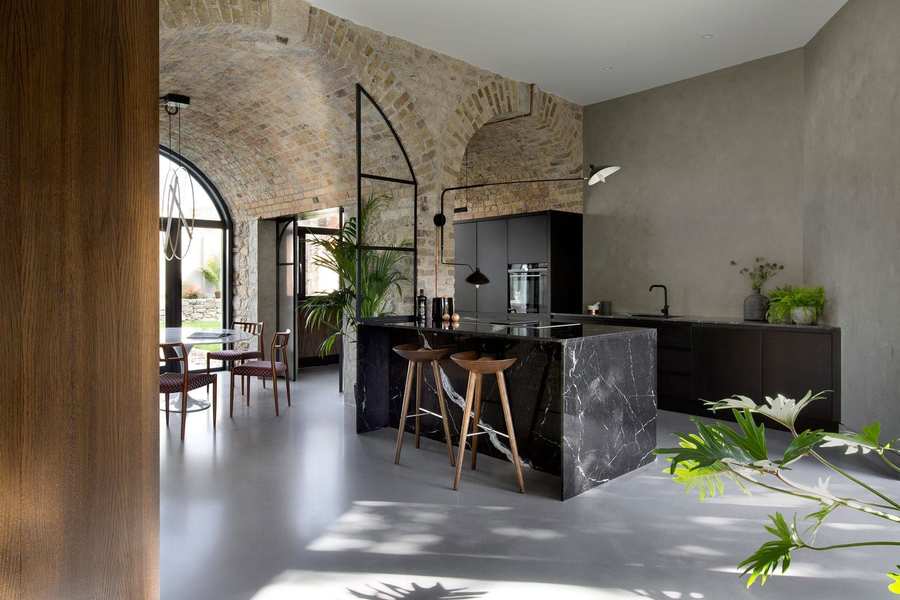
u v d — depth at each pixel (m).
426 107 5.56
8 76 1.36
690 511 3.26
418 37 5.32
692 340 5.56
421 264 5.59
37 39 1.42
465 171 8.32
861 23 4.27
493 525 3.06
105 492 1.54
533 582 2.46
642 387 4.09
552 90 6.66
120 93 1.58
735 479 1.18
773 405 1.22
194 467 4.00
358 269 5.03
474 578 2.49
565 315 6.62
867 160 4.20
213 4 4.22
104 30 1.55
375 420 5.07
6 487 1.36
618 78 6.26
